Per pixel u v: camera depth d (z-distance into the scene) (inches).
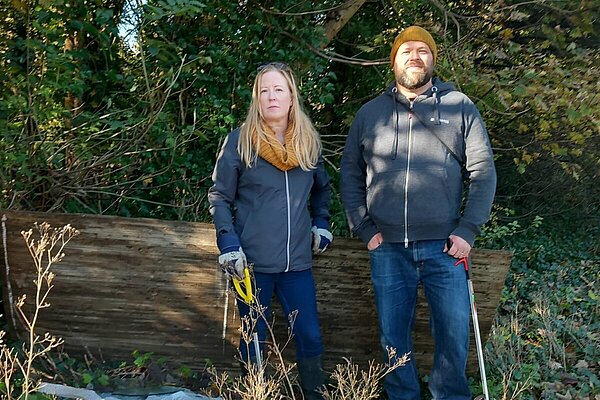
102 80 162.4
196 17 171.2
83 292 132.1
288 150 112.6
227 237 109.6
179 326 134.8
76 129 151.3
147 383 127.0
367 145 118.1
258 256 112.8
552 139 221.3
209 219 174.1
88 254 130.1
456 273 113.1
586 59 200.8
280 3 183.5
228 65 171.8
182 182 173.5
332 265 134.3
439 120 113.5
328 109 219.0
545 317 169.0
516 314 171.2
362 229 119.5
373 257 119.3
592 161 272.8
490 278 134.6
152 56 159.0
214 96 167.8
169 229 130.2
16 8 140.2
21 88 142.8
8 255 129.6
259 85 113.2
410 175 112.9
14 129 143.9
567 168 227.5
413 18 220.1
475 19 223.0
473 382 139.9
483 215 111.2
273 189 112.7
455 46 203.6
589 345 159.2
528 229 288.0
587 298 199.5
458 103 114.4
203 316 134.3
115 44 165.2
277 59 181.0
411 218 112.8
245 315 111.5
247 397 100.0
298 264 115.1
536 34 228.7
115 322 133.9
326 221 123.9
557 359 154.0
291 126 115.0
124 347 135.2
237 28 177.5
